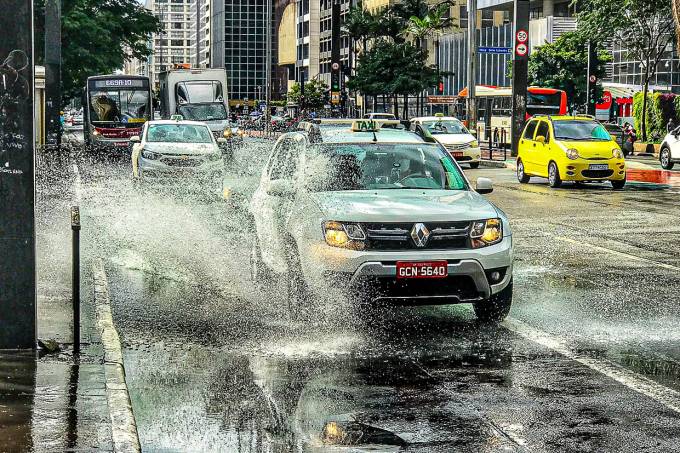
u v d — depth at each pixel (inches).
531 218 863.1
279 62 7564.0
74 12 2682.1
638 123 2459.4
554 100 2677.2
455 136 1770.4
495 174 1553.9
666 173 1524.4
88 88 2124.8
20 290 350.0
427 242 398.6
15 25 341.7
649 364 345.4
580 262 602.5
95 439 249.9
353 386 314.7
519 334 395.5
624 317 432.5
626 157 2124.8
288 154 483.8
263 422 276.2
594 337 390.3
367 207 407.2
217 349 366.3
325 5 6131.9
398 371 334.6
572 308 453.4
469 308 450.6
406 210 405.1
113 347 354.9
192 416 282.4
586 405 292.7
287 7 7244.1
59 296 466.0
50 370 323.0
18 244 348.8
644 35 2365.9
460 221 403.9
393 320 422.0
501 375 329.4
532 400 298.5
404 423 274.7
